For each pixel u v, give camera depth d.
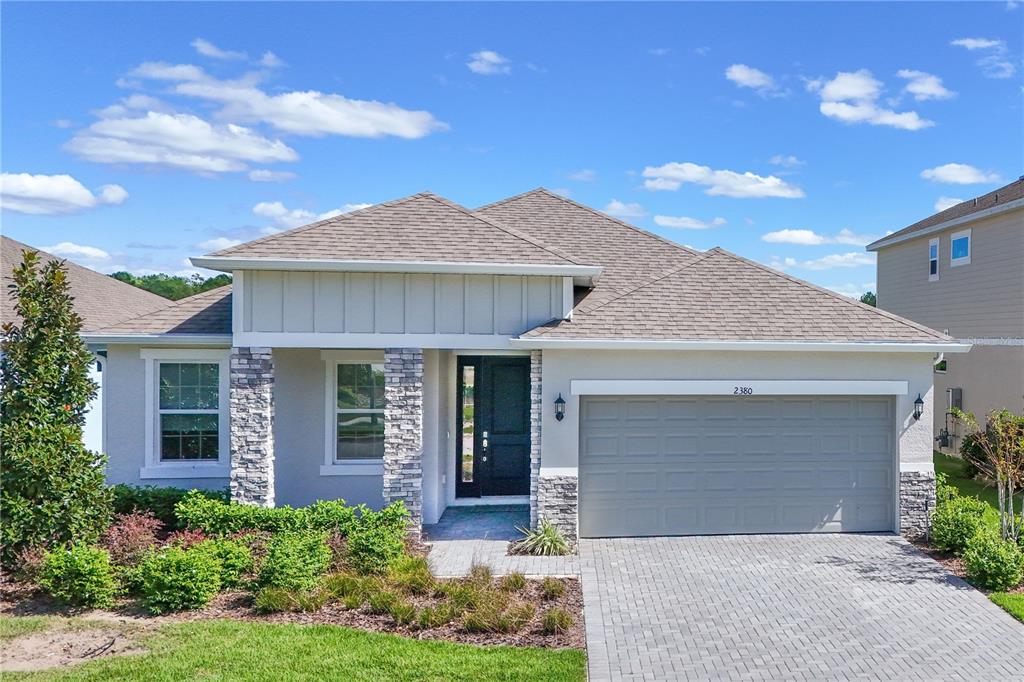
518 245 13.09
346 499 14.72
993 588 10.26
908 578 10.77
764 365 12.88
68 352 10.98
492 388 15.78
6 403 10.39
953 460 22.45
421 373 12.88
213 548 10.20
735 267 14.51
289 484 14.60
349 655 7.74
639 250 17.09
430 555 11.91
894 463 13.18
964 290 23.59
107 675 7.23
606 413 12.95
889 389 12.98
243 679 7.16
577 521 12.71
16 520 10.16
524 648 8.12
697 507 13.06
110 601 9.34
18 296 10.69
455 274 12.89
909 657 8.13
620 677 7.58
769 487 13.14
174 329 14.01
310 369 14.72
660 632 8.78
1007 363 21.36
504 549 12.26
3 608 9.24
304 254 12.50
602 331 12.62
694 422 13.05
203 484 14.33
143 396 14.21
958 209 25.83
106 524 11.17
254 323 12.72
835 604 9.74
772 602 9.81
